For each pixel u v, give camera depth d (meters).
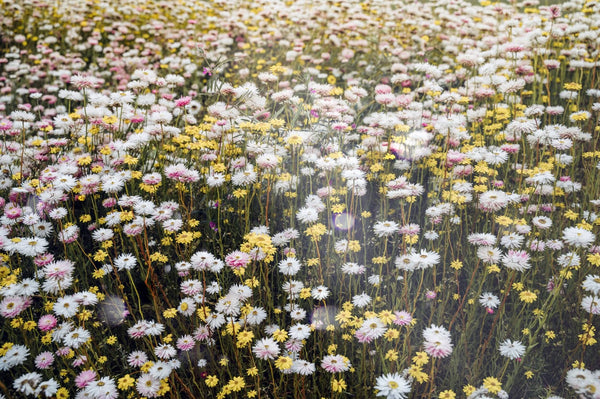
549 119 3.96
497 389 1.90
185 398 2.30
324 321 2.45
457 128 3.39
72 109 5.10
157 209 2.72
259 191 3.16
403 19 7.14
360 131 3.88
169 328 2.57
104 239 2.64
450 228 2.96
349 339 2.29
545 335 2.34
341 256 2.78
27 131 4.03
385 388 1.78
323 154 3.58
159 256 2.65
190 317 2.45
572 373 1.92
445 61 5.76
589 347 2.26
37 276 2.51
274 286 2.82
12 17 7.74
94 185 2.85
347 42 6.54
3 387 1.88
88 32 7.54
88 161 2.94
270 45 6.57
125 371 2.31
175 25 7.90
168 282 2.74
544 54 5.05
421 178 3.37
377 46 6.55
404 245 2.50
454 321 2.54
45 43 6.75
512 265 2.21
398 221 3.13
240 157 3.35
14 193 3.07
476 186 2.87
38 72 5.70
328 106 3.45
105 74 5.98
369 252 2.97
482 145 3.62
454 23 6.57
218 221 2.90
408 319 2.09
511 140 3.44
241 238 3.00
